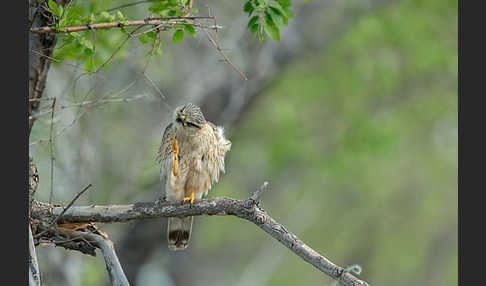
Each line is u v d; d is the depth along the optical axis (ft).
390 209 85.30
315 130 63.46
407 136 73.67
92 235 23.81
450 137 76.33
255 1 24.48
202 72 47.19
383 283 90.43
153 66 42.68
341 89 63.52
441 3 56.54
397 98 67.72
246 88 45.62
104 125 46.11
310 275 89.10
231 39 45.01
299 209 81.71
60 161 37.52
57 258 40.78
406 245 87.92
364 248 89.40
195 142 27.68
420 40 58.44
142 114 49.37
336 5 47.57
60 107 25.81
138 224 45.98
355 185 75.66
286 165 65.16
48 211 22.97
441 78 66.54
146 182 46.14
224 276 90.27
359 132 60.39
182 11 24.82
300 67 61.87
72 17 23.56
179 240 28.25
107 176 47.01
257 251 88.22
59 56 27.30
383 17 55.77
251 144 63.77
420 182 83.10
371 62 60.54
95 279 43.57
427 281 89.61
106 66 28.81
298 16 46.68
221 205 22.76
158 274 62.75
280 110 58.95
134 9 33.96
